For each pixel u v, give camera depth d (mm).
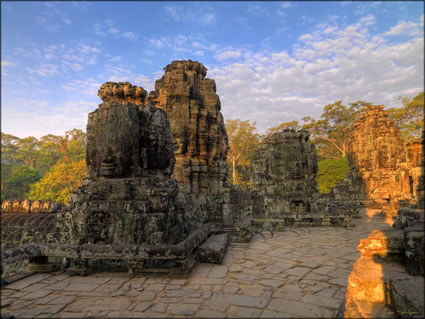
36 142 63719
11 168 51312
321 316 4285
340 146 54812
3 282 5684
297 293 5234
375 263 4805
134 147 8297
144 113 8969
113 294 5207
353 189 31500
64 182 41438
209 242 8320
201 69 15555
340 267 7008
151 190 7762
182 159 13375
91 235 7188
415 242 4316
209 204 13719
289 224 15297
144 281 5945
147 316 4297
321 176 43812
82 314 4379
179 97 13711
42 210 12281
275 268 6934
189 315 4324
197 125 14180
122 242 7102
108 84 9406
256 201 18391
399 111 38875
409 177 22828
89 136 8727
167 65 15016
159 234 7215
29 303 4805
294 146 17609
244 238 10516
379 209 26812
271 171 18078
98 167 8094
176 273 6184
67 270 6422
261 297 5043
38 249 6523
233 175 53719
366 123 31203
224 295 5145
